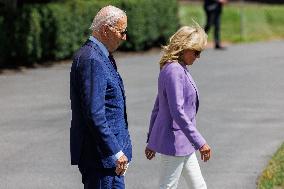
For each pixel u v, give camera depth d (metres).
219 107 34.47
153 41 61.41
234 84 41.34
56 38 49.59
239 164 24.16
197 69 47.22
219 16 59.59
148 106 34.34
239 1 102.44
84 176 14.48
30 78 42.81
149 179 22.33
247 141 27.58
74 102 14.07
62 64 48.97
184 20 76.44
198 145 16.05
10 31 46.72
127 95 37.41
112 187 14.32
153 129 16.72
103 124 13.74
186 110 16.28
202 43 16.25
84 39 52.25
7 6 47.50
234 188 21.44
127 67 48.56
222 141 27.55
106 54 14.20
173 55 16.30
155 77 43.91
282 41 67.94
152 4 59.81
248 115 32.72
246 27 76.69
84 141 14.11
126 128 14.54
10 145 26.73
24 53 47.25
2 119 31.34
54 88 39.53
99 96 13.77
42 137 28.00
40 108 33.88
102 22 14.07
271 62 51.31
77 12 51.34
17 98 36.41
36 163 24.25
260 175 22.77
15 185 21.75
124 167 14.06
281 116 32.56
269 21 81.25
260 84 41.53
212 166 23.92
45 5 49.12
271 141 27.58
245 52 57.44
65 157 25.02
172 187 16.59
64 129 29.45
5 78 42.66
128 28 57.31
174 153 16.38
